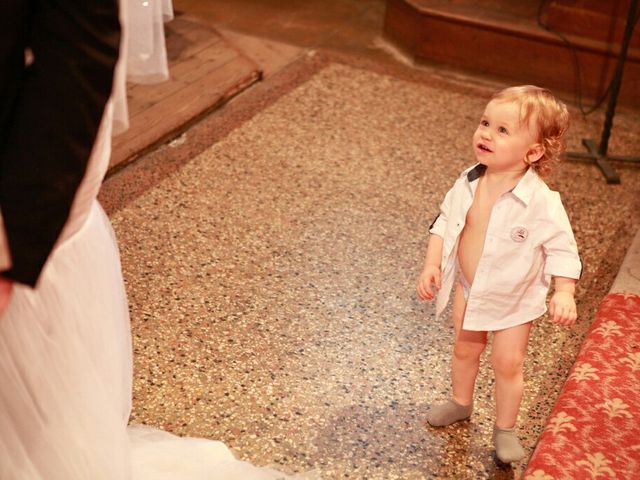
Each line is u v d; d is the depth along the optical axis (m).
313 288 2.99
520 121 1.93
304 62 4.93
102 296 1.58
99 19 1.26
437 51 5.01
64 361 1.50
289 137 4.05
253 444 2.32
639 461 2.07
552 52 4.76
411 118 4.37
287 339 2.73
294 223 3.38
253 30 5.41
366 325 2.83
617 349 2.46
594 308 3.02
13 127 1.27
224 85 4.38
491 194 2.04
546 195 2.00
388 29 5.35
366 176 3.78
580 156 4.05
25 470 1.51
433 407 2.44
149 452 2.08
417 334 2.80
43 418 1.50
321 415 2.44
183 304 2.86
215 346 2.68
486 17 4.87
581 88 4.77
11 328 1.42
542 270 2.06
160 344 2.66
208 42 4.89
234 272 3.05
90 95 1.28
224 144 3.92
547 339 2.82
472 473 2.28
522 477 2.08
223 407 2.45
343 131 4.16
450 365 2.68
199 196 3.50
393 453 2.32
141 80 3.57
